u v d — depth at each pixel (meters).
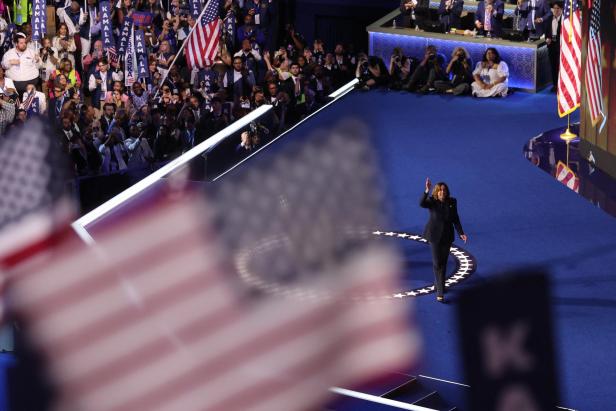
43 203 18.56
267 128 23.91
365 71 29.05
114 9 27.14
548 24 28.53
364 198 20.33
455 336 14.63
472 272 16.97
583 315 15.26
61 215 17.95
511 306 15.63
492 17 28.92
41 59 25.02
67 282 15.59
